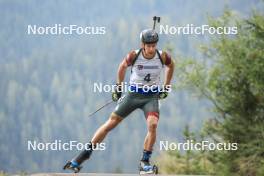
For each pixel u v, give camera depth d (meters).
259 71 41.38
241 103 42.38
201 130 43.47
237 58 42.06
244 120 42.06
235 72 42.09
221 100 42.97
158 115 29.06
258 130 40.75
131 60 28.47
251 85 42.28
